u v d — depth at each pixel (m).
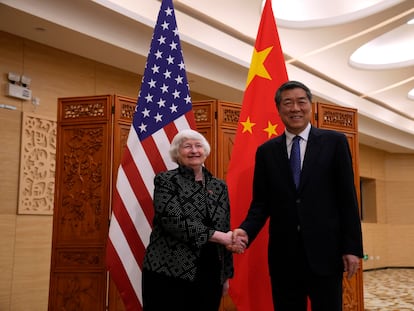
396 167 14.52
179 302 2.51
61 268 4.28
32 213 5.97
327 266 2.40
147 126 3.40
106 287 4.12
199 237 2.46
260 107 3.53
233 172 3.46
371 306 7.06
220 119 4.70
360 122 11.30
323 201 2.47
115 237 3.28
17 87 5.84
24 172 5.91
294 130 2.62
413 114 12.82
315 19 7.61
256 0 6.95
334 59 9.07
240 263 3.33
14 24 5.46
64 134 4.44
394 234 14.20
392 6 6.95
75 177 4.35
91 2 5.50
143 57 6.59
